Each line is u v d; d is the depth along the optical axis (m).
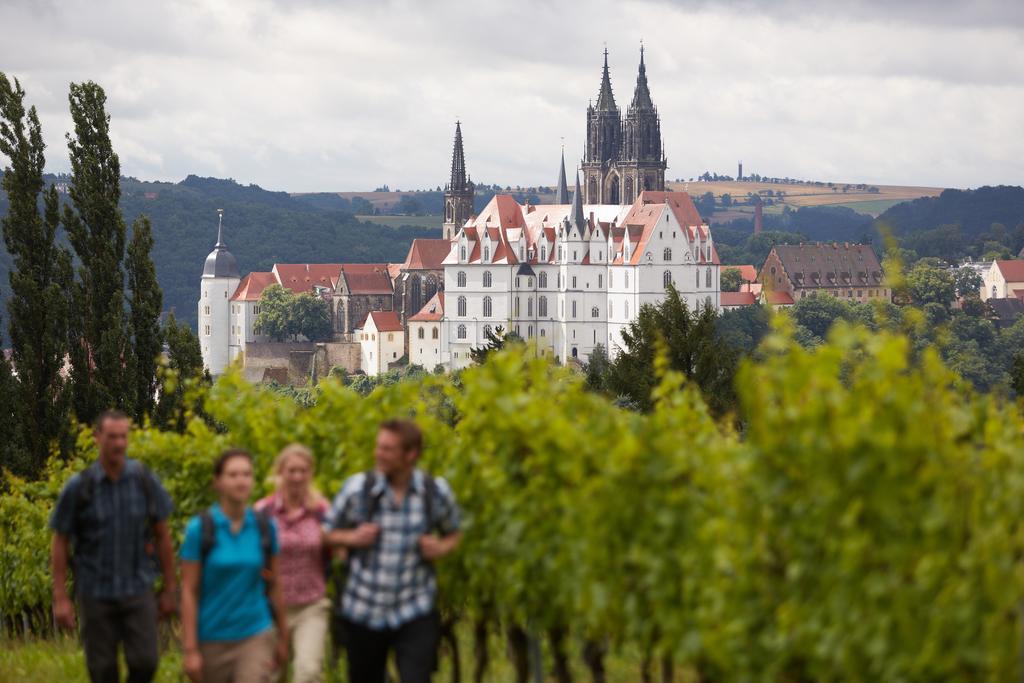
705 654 18.12
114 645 24.56
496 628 27.61
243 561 22.16
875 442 15.42
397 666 20.84
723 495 17.70
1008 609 15.29
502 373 22.44
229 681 22.38
